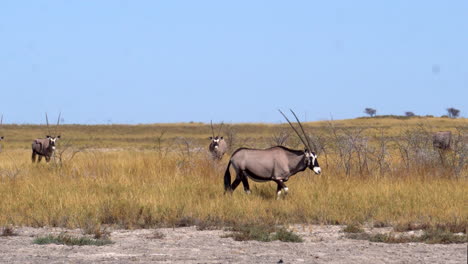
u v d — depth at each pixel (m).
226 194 33.50
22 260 19.06
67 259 19.23
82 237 23.25
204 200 31.47
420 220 26.73
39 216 28.02
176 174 40.97
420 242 22.56
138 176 40.81
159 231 25.66
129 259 19.22
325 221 27.48
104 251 20.80
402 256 19.58
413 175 40.41
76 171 43.88
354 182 37.75
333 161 44.78
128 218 27.77
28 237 24.14
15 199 32.41
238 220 27.23
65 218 27.75
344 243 22.42
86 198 31.47
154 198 31.20
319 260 18.89
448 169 42.09
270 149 33.59
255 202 30.53
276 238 23.20
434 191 33.91
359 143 44.56
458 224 25.31
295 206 29.81
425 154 44.53
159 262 18.66
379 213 28.27
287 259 19.08
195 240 23.25
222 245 22.08
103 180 39.09
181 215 28.30
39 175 42.31
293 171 33.41
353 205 30.05
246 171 33.41
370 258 19.19
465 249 20.92
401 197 32.66
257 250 20.97
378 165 43.47
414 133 47.41
